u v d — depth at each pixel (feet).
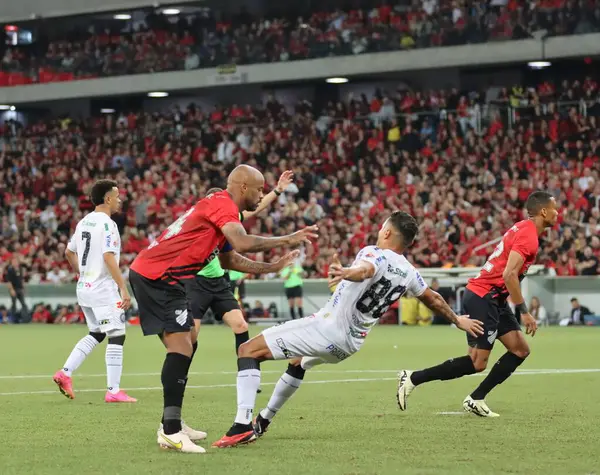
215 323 128.47
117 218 153.07
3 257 152.56
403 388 39.37
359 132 157.07
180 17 190.60
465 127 148.05
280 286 126.21
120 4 183.62
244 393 31.58
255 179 31.81
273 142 164.66
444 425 36.78
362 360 69.82
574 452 30.30
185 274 31.60
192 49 177.17
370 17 167.53
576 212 124.67
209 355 75.51
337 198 144.46
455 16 156.46
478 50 152.97
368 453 30.09
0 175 180.55
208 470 26.99
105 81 182.91
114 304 46.19
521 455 29.73
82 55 185.78
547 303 115.14
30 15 191.83
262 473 26.45
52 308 140.56
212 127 172.86
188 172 165.68
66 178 173.37
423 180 139.03
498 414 39.99
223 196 31.45
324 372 60.75
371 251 31.01
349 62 163.94
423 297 31.94
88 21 196.85
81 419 39.11
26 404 44.73
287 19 181.16
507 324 39.73
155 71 179.11
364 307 31.09
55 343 92.63
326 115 167.53
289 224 137.39
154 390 51.26
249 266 32.55
